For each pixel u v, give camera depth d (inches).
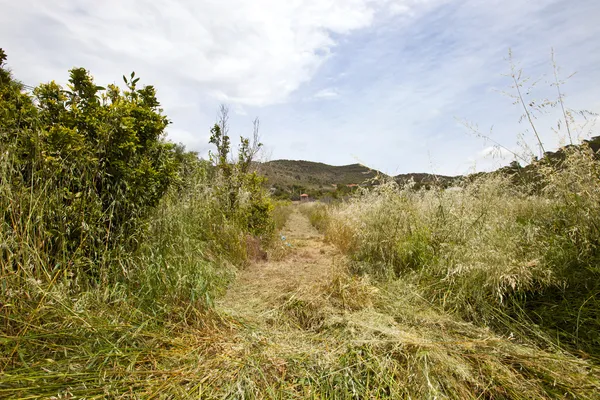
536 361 68.4
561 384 61.5
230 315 98.1
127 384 60.1
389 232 166.6
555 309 88.1
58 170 87.2
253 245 208.4
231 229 193.9
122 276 97.6
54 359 64.3
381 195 186.4
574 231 99.0
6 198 76.6
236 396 61.4
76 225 90.8
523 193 143.9
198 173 180.4
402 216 168.2
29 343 64.2
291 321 100.5
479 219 127.8
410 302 110.7
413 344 75.2
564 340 78.9
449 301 104.0
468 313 97.9
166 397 59.5
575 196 104.7
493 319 93.3
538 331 81.3
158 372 64.1
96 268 93.1
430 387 59.8
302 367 72.1
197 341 79.7
